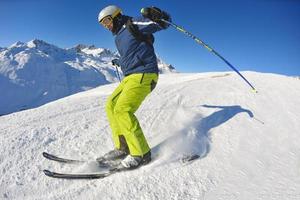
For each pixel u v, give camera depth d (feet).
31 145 13.79
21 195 10.52
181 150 12.70
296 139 13.74
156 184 10.50
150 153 11.81
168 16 11.87
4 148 13.41
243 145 13.25
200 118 16.69
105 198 10.01
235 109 17.83
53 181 11.13
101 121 16.72
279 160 11.83
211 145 13.35
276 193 9.42
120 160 12.46
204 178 10.71
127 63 12.12
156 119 16.84
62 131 15.28
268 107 18.29
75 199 10.08
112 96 12.57
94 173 11.75
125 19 12.27
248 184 10.19
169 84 29.22
